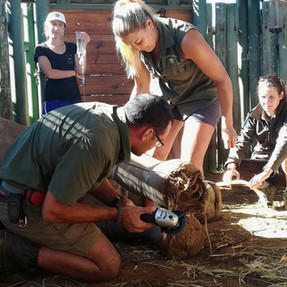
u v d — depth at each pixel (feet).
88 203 13.05
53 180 8.90
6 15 21.65
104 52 23.97
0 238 10.19
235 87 25.62
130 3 12.11
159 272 10.69
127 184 12.81
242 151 16.62
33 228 9.89
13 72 22.86
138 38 12.09
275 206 15.92
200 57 12.41
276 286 9.88
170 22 12.73
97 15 23.71
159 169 11.69
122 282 10.18
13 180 9.55
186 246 11.32
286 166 16.08
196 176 11.35
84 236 9.89
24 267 10.30
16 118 23.03
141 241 12.67
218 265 11.08
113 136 9.12
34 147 9.50
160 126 9.28
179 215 9.91
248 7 25.54
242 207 16.40
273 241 12.54
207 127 13.44
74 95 19.89
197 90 13.55
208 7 25.22
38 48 19.76
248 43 25.77
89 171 8.85
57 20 19.69
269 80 15.84
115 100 24.38
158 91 13.99
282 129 15.21
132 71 14.24
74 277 10.19
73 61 20.07
